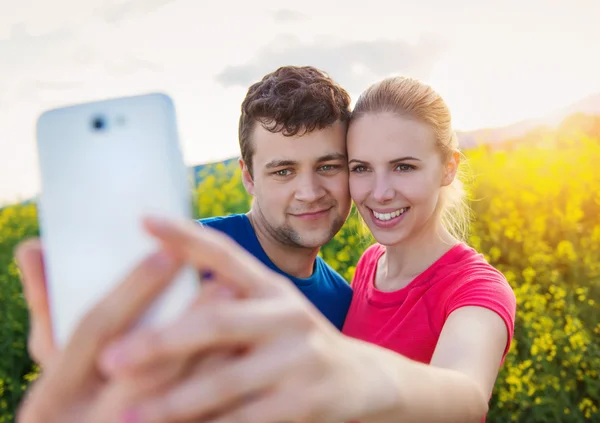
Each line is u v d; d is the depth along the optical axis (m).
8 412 3.97
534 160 3.97
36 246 0.65
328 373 0.52
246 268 0.49
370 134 1.63
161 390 0.46
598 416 3.06
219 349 0.49
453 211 2.46
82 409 0.48
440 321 1.54
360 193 1.70
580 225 3.68
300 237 1.75
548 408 3.04
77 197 0.61
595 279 3.37
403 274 1.75
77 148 0.61
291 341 0.49
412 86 1.68
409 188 1.63
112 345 0.46
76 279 0.61
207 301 0.49
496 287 1.42
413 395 0.67
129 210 0.61
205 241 0.47
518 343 3.30
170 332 0.44
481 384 1.14
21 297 4.27
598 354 3.12
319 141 1.67
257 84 1.79
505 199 3.92
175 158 0.62
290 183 1.71
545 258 3.48
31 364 4.21
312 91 1.67
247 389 0.47
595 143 3.89
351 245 3.61
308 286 1.87
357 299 1.91
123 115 0.62
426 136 1.64
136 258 0.61
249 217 1.93
